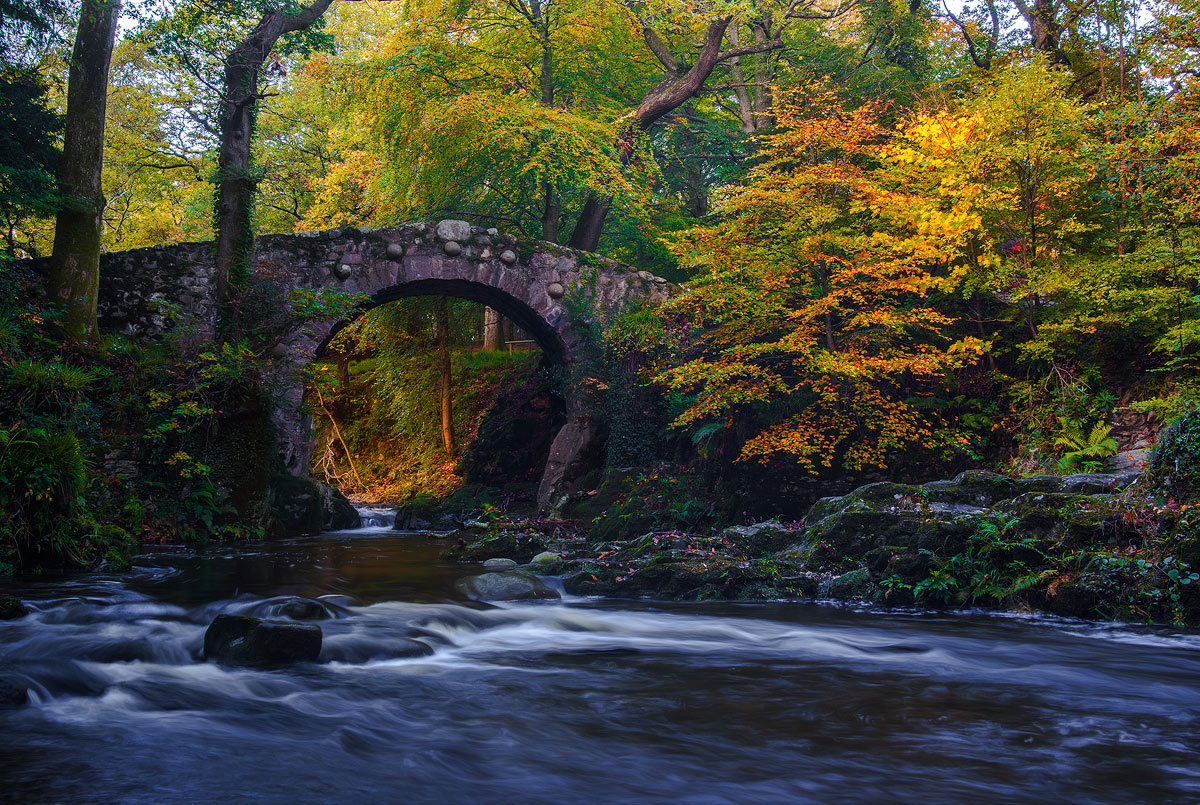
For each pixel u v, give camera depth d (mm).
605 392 17484
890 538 8891
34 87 14367
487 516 17250
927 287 12953
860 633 6941
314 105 27188
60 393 11008
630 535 13648
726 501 13023
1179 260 10883
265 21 15258
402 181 20578
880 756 3795
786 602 8656
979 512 8711
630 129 20312
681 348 15320
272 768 3615
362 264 16719
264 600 7027
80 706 4566
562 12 20047
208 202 25656
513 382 23594
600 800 3271
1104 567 7629
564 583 9531
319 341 16219
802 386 12609
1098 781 3463
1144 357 11469
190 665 5516
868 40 21453
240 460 14328
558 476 17172
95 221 13367
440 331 23547
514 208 21984
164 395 13234
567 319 18016
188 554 12008
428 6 20156
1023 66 12703
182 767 3607
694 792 3361
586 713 4535
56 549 9695
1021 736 4098
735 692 5023
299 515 16016
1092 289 11250
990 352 12688
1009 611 7957
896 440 11633
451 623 7094
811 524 10289
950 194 12266
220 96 15203
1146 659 5969
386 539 14984
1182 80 12500
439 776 3541
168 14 14148
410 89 19000
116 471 12664
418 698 4844
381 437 28469
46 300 12852
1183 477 7684
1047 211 12531
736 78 23078
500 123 17938
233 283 15039
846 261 11711
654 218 23500
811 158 12156
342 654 5762
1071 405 11344
